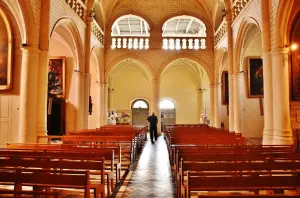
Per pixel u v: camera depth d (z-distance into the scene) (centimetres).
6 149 693
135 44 2241
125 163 1010
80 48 1582
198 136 1005
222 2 2017
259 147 728
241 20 1441
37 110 1089
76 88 1600
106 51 2222
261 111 1747
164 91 2947
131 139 960
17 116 1139
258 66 1753
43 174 395
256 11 1213
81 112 1605
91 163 505
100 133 1203
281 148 695
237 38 1533
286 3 974
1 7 1128
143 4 2244
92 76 2153
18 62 1155
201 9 2245
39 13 1107
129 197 604
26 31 1049
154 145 1596
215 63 2167
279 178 362
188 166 480
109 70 2212
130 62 2797
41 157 561
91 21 1677
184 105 2936
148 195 619
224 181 361
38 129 1077
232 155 572
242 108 1748
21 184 411
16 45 1156
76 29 1484
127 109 2911
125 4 2241
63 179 392
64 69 1627
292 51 1122
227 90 2095
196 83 2942
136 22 2506
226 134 1098
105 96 2205
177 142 908
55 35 1540
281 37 1014
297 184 361
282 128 1004
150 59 2219
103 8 2145
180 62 2836
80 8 1565
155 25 2238
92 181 699
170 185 705
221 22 2006
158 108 2205
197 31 2767
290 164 488
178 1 2242
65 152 611
